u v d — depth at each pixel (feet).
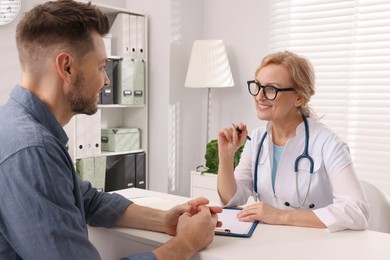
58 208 2.78
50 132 2.99
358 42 9.56
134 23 10.71
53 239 2.73
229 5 11.61
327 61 10.07
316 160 4.70
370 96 9.52
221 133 5.00
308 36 10.28
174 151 11.35
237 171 5.42
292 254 3.30
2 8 8.83
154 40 11.25
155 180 11.47
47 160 2.77
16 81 9.20
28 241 2.69
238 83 11.59
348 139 9.86
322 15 9.99
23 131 2.78
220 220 4.21
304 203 4.86
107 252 4.14
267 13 10.94
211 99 12.07
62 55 2.99
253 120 11.35
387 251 3.37
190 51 11.68
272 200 5.06
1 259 2.77
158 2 11.07
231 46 11.68
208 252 3.36
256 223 4.11
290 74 4.65
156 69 11.25
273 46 10.87
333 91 10.02
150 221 3.96
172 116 11.21
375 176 9.52
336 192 4.41
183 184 11.76
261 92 4.72
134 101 10.77
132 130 10.91
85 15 3.08
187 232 3.39
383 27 9.26
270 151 5.07
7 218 2.69
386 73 9.27
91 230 4.26
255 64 11.27
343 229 3.96
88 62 3.13
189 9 11.53
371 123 9.57
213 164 10.36
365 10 9.37
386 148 9.37
